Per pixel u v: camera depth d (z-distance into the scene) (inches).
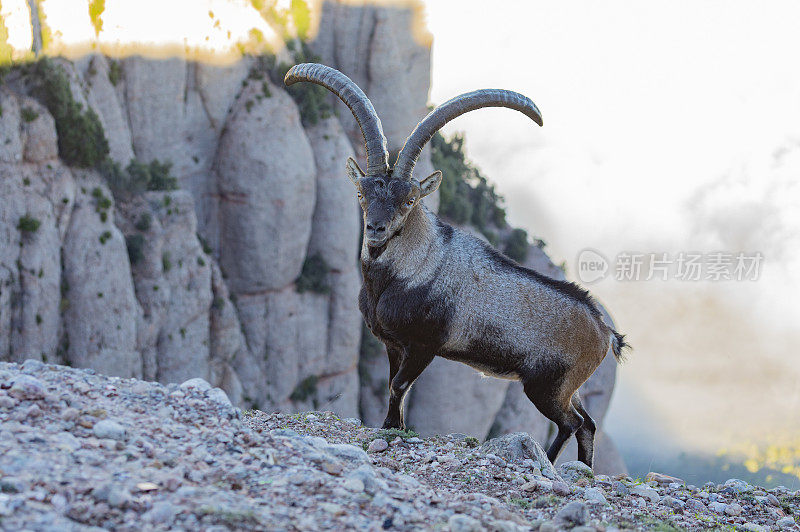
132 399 622.2
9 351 3563.0
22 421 521.3
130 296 3973.9
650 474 877.2
